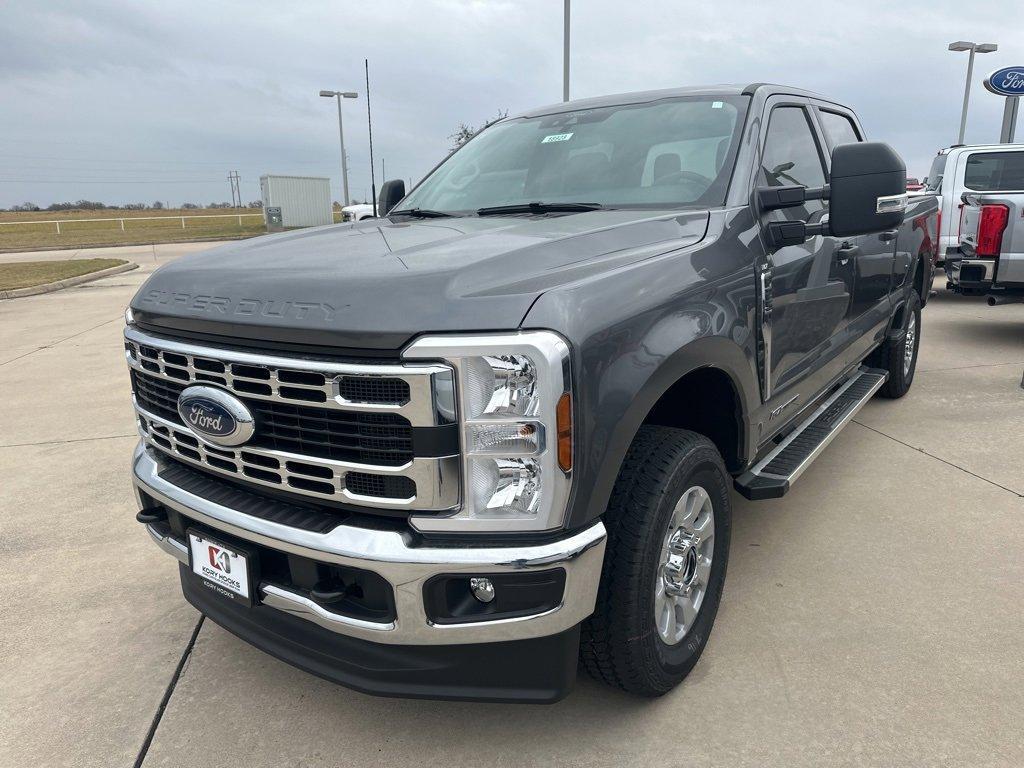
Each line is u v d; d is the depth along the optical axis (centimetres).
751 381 262
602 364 186
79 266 1975
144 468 244
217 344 204
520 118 376
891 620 277
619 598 207
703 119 309
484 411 176
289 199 3500
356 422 183
